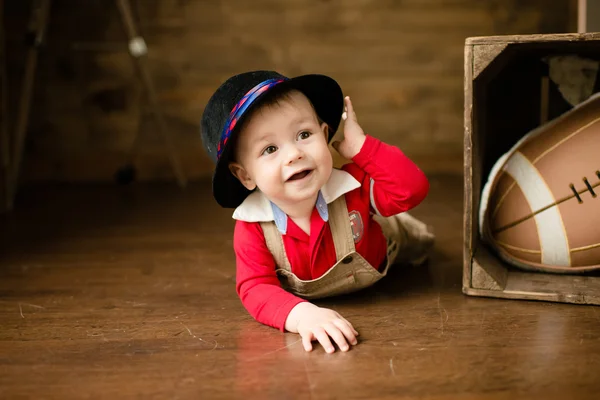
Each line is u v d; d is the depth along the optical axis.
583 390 0.98
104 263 1.79
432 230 2.04
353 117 1.33
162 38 3.12
